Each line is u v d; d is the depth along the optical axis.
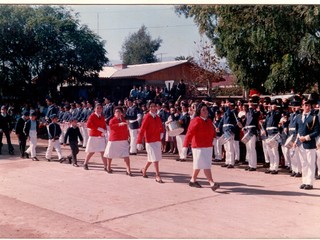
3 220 7.51
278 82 15.90
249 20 15.85
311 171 9.81
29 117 15.34
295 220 7.39
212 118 14.76
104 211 8.03
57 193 9.55
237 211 7.97
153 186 10.21
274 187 10.07
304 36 14.59
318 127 9.75
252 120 12.53
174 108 15.93
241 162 14.14
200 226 7.07
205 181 10.83
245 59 17.31
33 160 14.69
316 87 18.03
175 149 16.72
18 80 26.00
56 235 6.66
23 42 25.67
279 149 13.28
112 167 13.07
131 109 16.31
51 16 26.38
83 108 18.75
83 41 27.03
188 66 30.53
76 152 13.34
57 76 27.23
